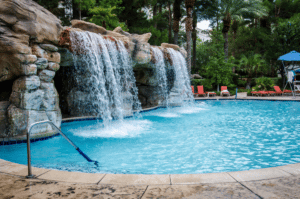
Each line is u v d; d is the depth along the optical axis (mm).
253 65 30406
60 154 6461
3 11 6777
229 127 10094
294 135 8508
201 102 20234
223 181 3377
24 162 5820
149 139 8133
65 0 21891
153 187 3225
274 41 28875
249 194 2953
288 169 3779
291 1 37781
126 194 3023
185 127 10172
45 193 3090
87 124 10703
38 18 7488
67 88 11664
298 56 20953
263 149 6828
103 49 10195
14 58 6867
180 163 5727
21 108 7238
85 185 3330
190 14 23234
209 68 26828
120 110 11703
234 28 41562
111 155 6402
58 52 8812
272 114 13547
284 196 2889
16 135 7238
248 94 24281
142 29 26922
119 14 26562
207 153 6512
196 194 2984
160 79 15883
